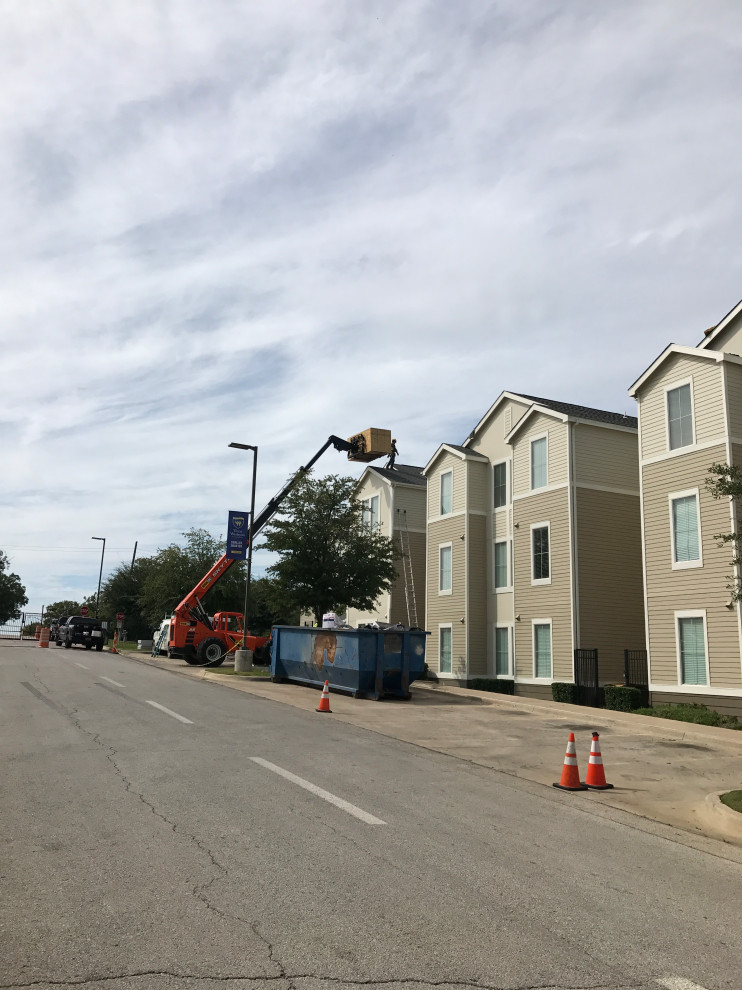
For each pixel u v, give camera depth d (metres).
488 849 6.86
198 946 4.52
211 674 26.36
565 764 10.22
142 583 60.41
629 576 27.09
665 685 21.84
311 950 4.51
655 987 4.28
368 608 30.89
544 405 28.47
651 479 23.17
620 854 7.06
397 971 4.30
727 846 7.70
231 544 29.88
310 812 7.71
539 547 27.88
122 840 6.57
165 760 10.09
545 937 4.89
